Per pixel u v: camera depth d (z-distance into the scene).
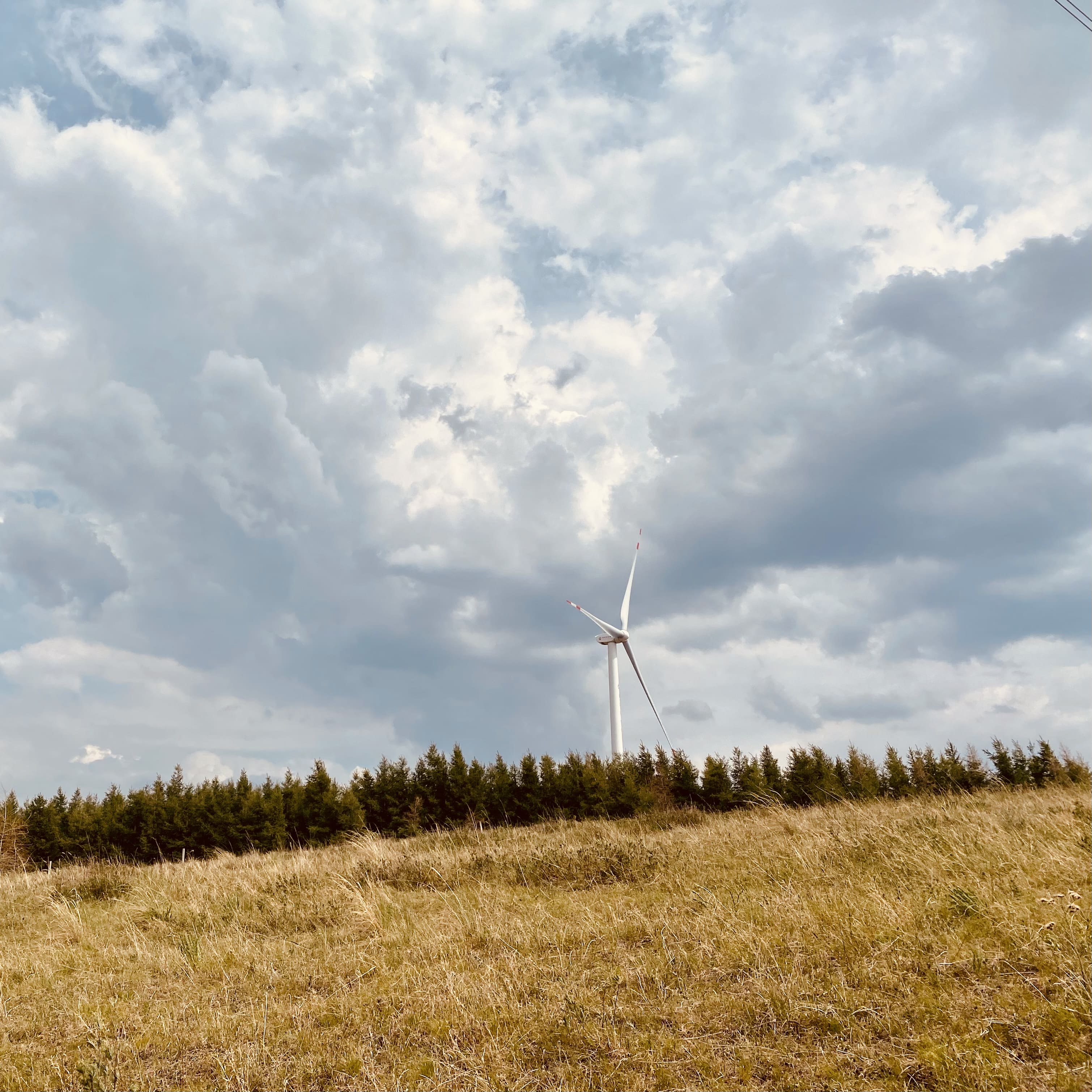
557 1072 5.43
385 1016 6.66
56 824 34.91
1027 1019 5.14
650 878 11.36
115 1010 7.39
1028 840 9.39
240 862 19.81
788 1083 4.95
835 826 13.09
